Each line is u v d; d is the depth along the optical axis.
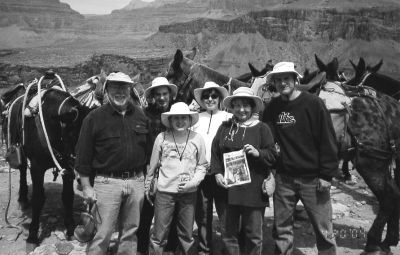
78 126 6.08
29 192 8.75
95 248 4.75
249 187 4.78
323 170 4.79
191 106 6.33
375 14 142.38
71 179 6.32
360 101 5.79
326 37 144.62
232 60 147.88
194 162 5.00
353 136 5.71
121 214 4.99
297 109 4.84
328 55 139.25
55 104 6.09
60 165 6.25
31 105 6.15
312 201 4.92
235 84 6.22
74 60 75.44
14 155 6.52
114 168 4.73
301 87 5.75
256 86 6.66
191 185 4.89
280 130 4.97
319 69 6.43
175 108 4.85
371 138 5.67
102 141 4.71
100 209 4.76
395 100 6.11
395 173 6.18
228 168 4.78
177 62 6.30
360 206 8.19
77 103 6.07
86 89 6.95
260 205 4.80
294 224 7.05
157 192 5.02
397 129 5.80
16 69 53.81
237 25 159.75
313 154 4.86
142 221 5.60
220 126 5.05
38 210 6.18
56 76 6.77
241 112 4.83
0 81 52.38
